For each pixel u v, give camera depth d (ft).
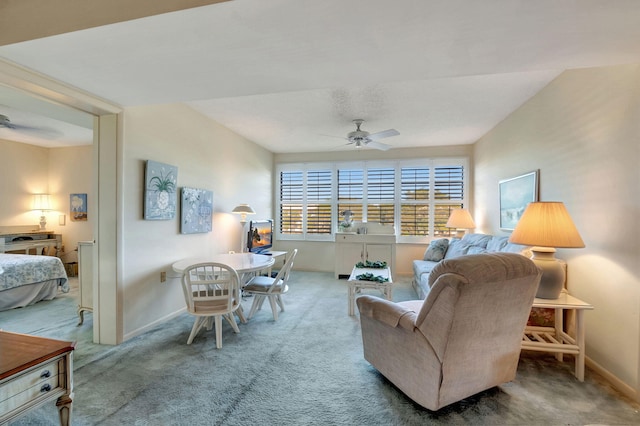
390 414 5.85
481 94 10.80
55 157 18.95
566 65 6.51
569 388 6.77
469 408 6.04
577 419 5.76
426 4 4.46
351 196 20.29
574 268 8.40
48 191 19.04
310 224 20.89
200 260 11.31
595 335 7.57
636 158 6.42
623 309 6.72
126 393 6.49
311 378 7.12
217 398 6.33
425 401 5.81
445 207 18.86
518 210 11.77
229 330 10.03
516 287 5.67
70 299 13.61
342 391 6.61
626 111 6.67
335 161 20.52
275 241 21.39
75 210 18.65
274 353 8.38
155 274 10.45
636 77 6.43
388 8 4.56
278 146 19.25
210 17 4.78
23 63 6.33
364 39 5.45
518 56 6.08
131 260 9.48
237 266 10.19
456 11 4.62
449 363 5.57
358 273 12.31
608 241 7.17
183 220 11.73
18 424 5.57
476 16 4.74
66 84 7.36
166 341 9.16
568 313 8.38
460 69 6.71
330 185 20.61
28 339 4.63
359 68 6.63
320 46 5.71
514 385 6.86
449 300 5.28
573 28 5.06
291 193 21.17
